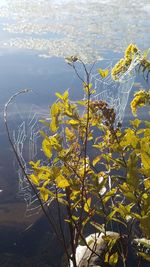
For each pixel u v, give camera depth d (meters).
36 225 3.53
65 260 3.17
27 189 3.96
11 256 3.32
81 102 1.54
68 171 1.43
